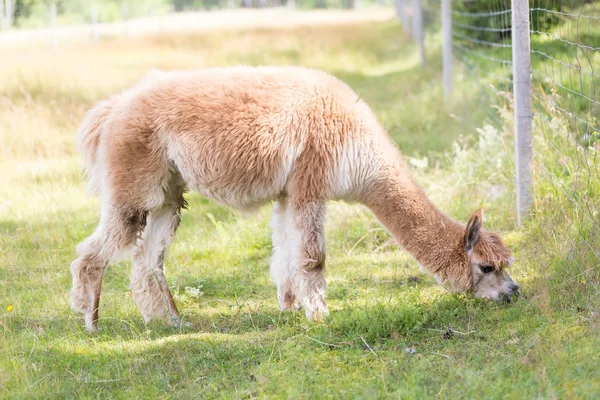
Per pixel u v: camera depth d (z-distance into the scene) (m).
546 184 6.64
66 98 13.13
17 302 5.86
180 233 7.86
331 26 35.91
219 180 5.41
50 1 35.25
